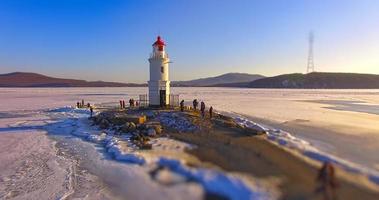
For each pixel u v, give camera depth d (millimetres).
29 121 41469
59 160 22062
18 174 19484
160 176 8234
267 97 99750
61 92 149875
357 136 24781
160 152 18641
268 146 17656
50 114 49156
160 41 39938
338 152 17719
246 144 18609
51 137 30391
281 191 7836
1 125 38344
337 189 8953
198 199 7137
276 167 10656
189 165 9727
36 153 24203
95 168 19234
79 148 25141
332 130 28250
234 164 10922
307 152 15562
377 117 40625
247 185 7805
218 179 7891
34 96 107438
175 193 7359
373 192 9164
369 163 14742
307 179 8891
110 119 34594
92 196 14938
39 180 18312
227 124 28828
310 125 31844
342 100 83062
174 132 26547
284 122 34375
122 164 18672
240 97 98375
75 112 50188
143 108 40281
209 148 16906
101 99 87000
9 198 16031
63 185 17250
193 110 38719
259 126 29391
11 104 69750
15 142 28312
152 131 26234
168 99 41219
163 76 40188
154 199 7430
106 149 24031
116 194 9367
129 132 29109
